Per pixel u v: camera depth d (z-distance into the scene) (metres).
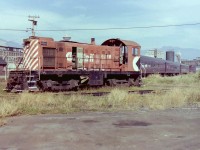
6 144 8.38
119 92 19.30
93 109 15.29
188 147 8.12
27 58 23.94
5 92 22.38
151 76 43.97
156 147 8.12
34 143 8.51
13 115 13.39
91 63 26.94
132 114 13.90
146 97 18.83
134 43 29.92
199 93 20.58
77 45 26.08
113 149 7.90
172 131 10.20
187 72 64.00
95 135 9.54
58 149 7.88
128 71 28.91
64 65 25.16
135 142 8.66
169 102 17.42
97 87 27.16
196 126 11.06
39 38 24.00
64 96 19.11
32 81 22.22
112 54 28.44
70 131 10.12
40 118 12.69
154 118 12.80
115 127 10.84
